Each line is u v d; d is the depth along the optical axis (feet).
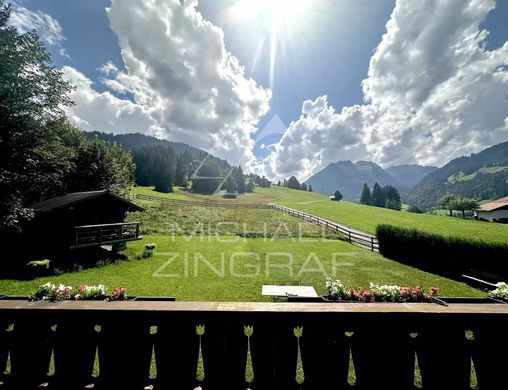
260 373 7.01
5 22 42.22
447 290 33.30
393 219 127.75
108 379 7.26
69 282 33.01
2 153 40.45
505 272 35.68
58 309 7.27
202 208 139.54
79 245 42.96
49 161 47.29
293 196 277.03
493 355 7.11
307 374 7.02
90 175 79.46
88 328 7.40
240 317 7.04
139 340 7.22
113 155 96.27
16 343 7.50
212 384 7.04
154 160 272.31
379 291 13.10
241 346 7.08
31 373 7.45
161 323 7.18
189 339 7.10
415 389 7.02
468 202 204.64
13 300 8.29
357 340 7.10
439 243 43.04
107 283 33.24
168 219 102.42
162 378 7.11
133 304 7.59
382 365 7.07
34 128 44.11
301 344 7.08
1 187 40.27
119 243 52.90
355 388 7.00
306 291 27.76
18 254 43.75
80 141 78.89
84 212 46.96
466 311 7.14
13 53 42.22
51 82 46.75
